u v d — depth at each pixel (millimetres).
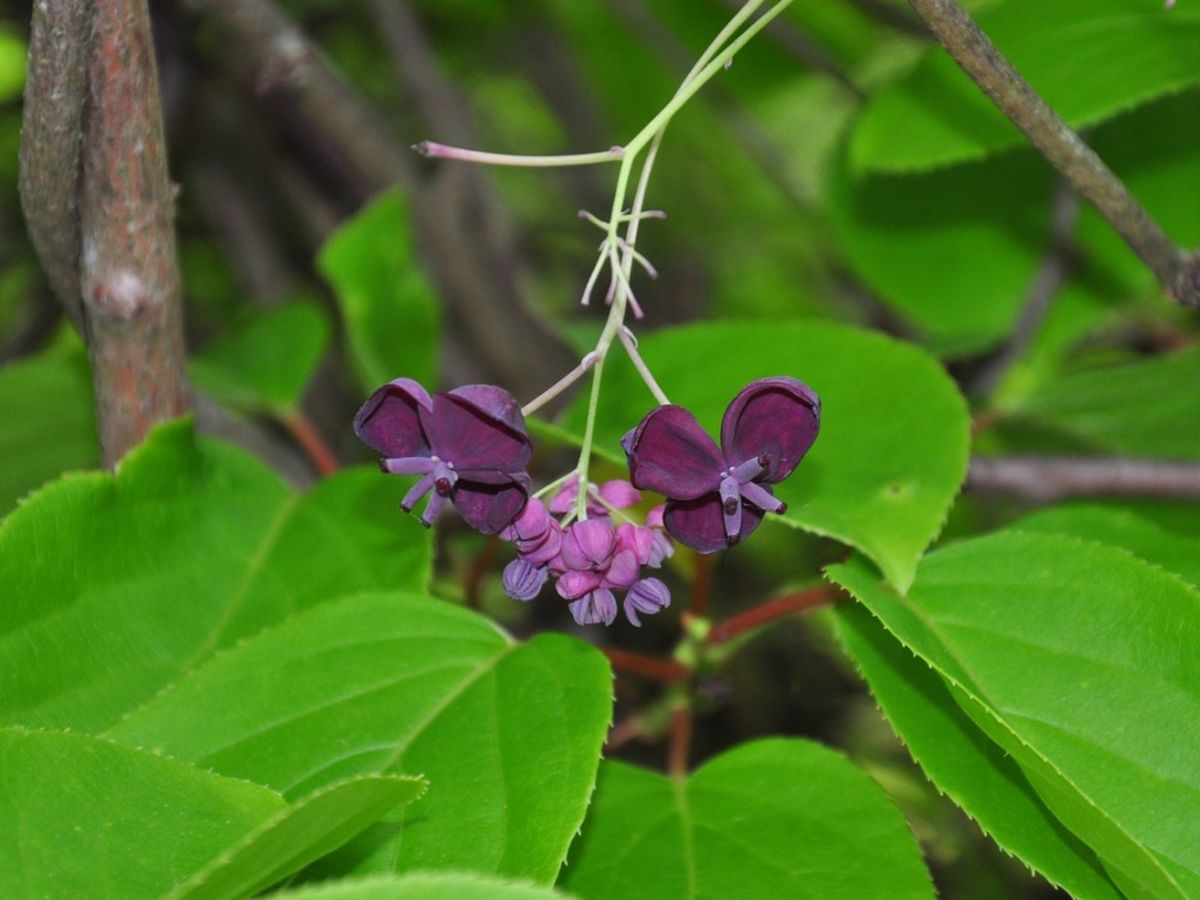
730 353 462
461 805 374
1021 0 456
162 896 349
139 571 426
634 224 384
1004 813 387
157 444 428
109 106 397
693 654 439
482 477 370
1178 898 360
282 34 534
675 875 393
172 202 417
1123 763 383
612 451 432
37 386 505
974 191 583
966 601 404
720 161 839
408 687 396
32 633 408
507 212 748
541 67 841
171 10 540
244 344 523
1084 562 403
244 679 398
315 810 339
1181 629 391
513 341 703
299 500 452
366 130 597
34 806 355
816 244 844
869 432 433
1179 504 529
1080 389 553
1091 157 394
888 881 390
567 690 391
